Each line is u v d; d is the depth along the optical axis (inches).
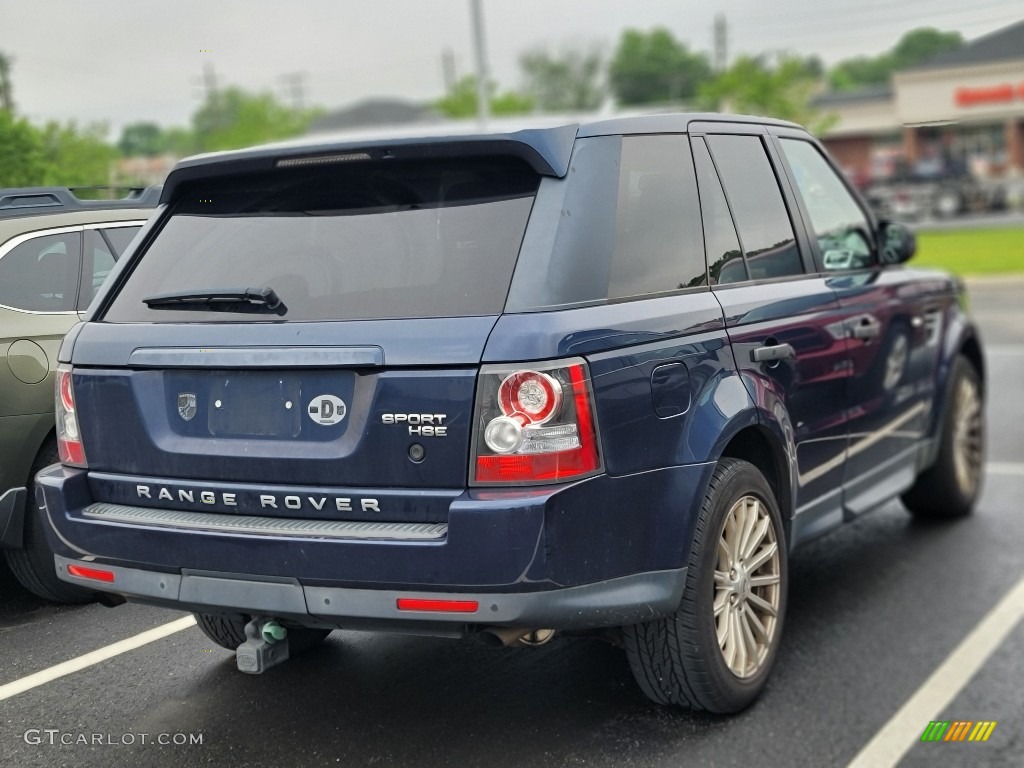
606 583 133.7
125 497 143.8
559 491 126.3
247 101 2300.7
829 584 217.8
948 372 240.1
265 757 145.3
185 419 139.9
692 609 146.9
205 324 139.4
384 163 141.5
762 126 189.6
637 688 167.3
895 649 183.9
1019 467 307.9
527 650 182.1
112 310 148.9
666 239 152.3
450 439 126.4
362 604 129.1
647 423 138.3
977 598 208.1
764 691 167.5
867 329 197.3
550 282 131.0
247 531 132.4
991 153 1898.4
